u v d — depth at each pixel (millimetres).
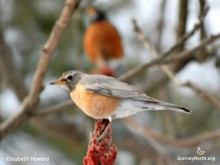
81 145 12898
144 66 10023
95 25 14398
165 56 9758
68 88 8469
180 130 12695
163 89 12945
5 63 12250
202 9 9102
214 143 12656
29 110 10133
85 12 14789
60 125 12594
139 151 12234
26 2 13227
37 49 13586
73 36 12938
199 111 14086
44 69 9070
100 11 14531
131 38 15305
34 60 13648
